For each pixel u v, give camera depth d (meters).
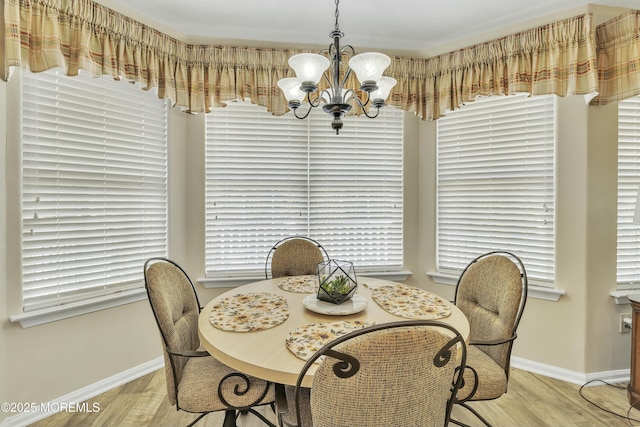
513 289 1.60
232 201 2.80
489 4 2.31
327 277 1.65
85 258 2.17
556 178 2.40
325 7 2.35
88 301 2.12
